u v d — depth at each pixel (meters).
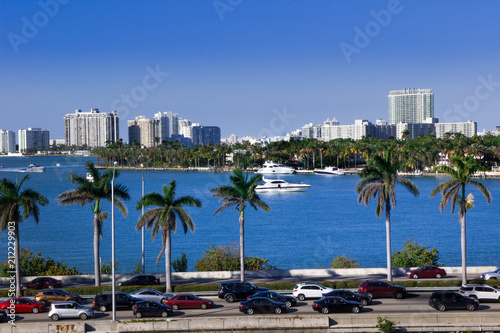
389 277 61.22
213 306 50.59
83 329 43.09
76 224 139.12
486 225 130.50
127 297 49.94
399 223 135.38
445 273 63.81
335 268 69.19
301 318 43.97
